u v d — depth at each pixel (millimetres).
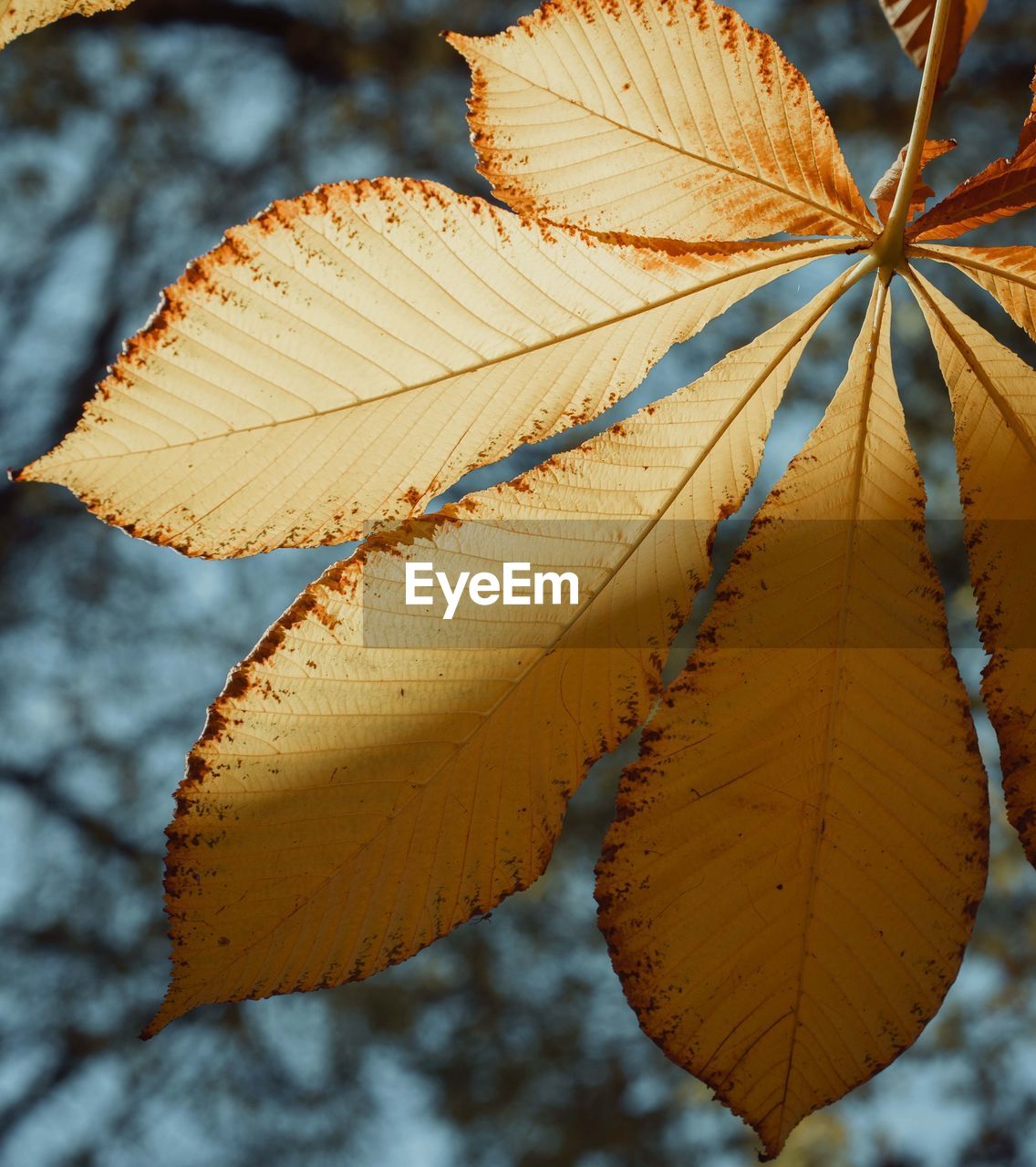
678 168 583
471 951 2951
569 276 577
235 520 567
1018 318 593
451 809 569
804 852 577
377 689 571
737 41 580
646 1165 2844
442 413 573
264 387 566
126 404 563
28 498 3018
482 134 581
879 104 2613
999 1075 2535
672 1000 571
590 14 580
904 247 591
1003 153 2533
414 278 571
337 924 562
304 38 3084
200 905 561
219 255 565
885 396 593
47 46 2988
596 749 574
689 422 585
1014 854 2125
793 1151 2381
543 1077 2959
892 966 572
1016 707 582
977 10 646
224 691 568
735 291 585
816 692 582
